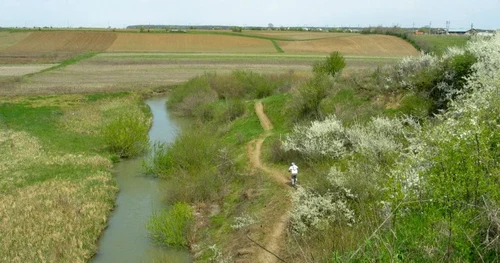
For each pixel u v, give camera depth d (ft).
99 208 60.80
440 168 27.27
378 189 39.45
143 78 190.29
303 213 42.55
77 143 95.40
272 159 71.00
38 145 92.22
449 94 61.57
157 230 53.67
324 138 64.34
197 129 94.89
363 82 88.38
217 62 231.91
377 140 53.06
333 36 353.31
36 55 266.16
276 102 104.83
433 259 24.16
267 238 45.55
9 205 60.39
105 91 159.22
